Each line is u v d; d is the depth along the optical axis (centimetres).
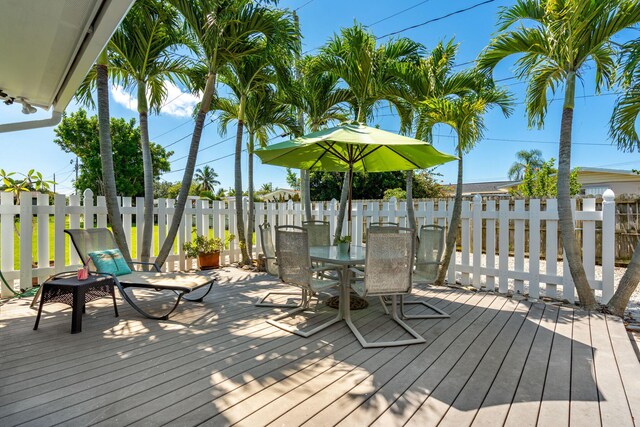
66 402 187
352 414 179
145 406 184
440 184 1808
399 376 222
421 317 345
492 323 330
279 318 338
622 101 368
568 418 177
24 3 183
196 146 513
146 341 278
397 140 326
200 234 628
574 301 411
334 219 685
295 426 169
